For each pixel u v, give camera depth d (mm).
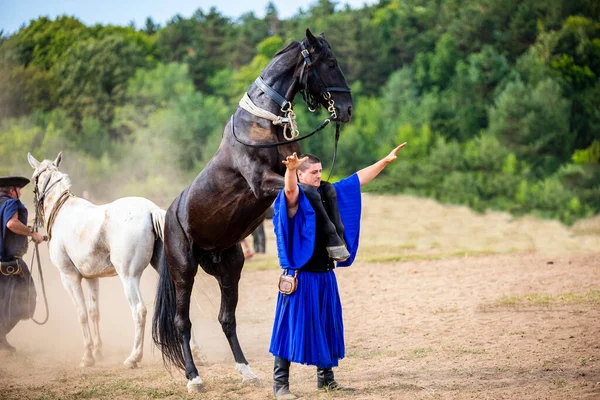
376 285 12727
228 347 8906
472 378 6258
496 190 32469
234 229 6930
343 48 58312
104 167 47594
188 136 49750
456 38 55000
